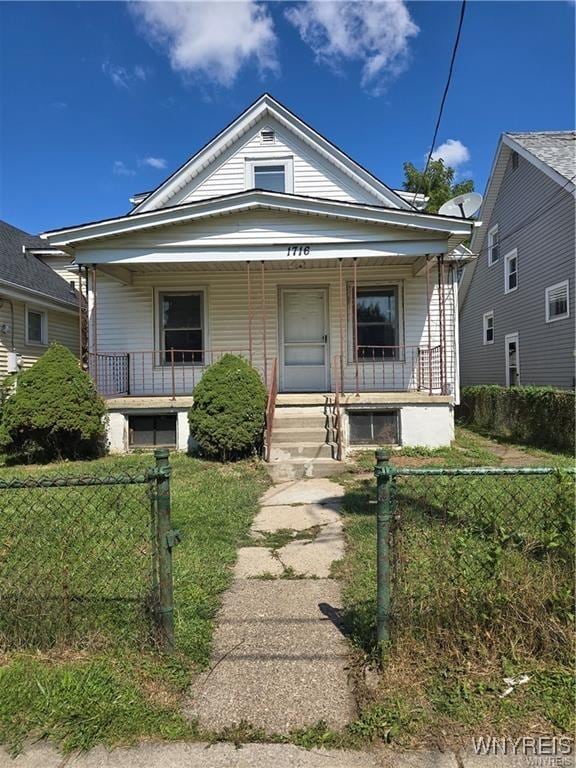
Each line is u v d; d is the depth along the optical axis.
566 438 8.75
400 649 2.21
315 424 7.66
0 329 11.20
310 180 10.02
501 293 16.47
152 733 1.86
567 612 2.21
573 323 12.23
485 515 2.51
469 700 1.96
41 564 2.88
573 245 12.21
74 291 14.38
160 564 2.33
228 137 9.96
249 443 7.05
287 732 1.86
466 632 2.24
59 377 7.52
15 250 13.84
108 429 8.20
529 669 2.12
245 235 7.89
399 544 2.32
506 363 16.06
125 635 2.40
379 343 9.58
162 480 2.34
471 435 11.30
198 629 2.59
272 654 2.40
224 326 9.62
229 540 4.05
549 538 2.28
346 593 3.05
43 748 1.79
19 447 7.71
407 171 26.64
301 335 9.69
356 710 1.98
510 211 15.64
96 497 4.78
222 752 1.77
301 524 4.60
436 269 9.39
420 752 1.75
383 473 2.25
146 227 7.73
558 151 13.85
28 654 2.32
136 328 9.57
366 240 7.84
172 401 8.10
